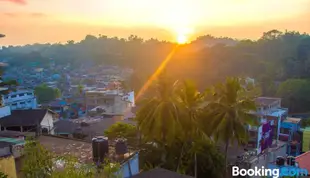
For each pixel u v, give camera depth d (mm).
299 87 68375
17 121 33531
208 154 26391
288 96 68688
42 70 157250
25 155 12469
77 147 18797
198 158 25906
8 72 145875
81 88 89125
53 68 171625
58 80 129625
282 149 41250
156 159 24984
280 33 121438
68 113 67188
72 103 73375
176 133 24078
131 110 55719
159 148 25547
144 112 25641
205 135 26375
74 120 47375
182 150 25703
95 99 67875
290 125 48281
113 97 65500
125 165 16156
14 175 13898
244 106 26203
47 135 21812
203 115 26500
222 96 26562
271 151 36844
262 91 75250
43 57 193500
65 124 39750
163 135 24078
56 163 12547
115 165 12688
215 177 26172
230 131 25750
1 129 32781
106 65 175375
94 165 13484
